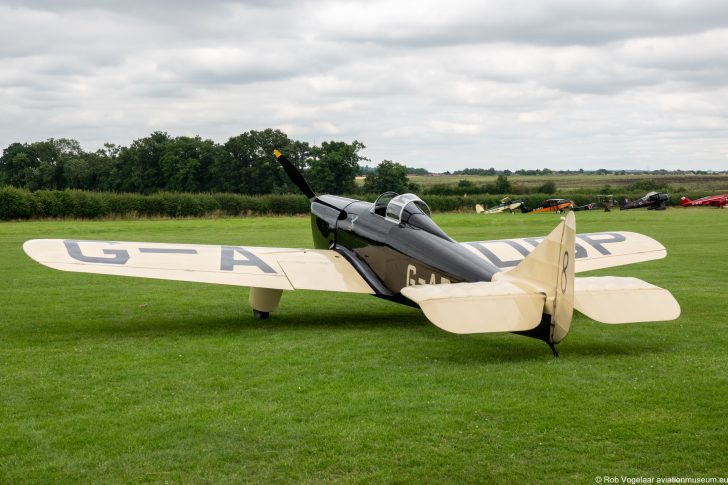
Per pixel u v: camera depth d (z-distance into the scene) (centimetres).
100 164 7788
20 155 8150
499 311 646
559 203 5972
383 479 422
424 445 471
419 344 788
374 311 1059
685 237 2409
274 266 915
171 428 505
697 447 464
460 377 633
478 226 3303
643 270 1480
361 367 677
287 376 645
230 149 7200
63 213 3809
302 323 948
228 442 478
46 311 1032
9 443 478
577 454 455
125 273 822
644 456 451
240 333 868
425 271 865
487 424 508
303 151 7231
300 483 417
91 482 420
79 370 671
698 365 668
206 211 4362
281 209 4672
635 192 8681
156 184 7281
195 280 833
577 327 872
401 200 940
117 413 540
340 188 6544
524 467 437
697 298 1095
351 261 984
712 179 16112
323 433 493
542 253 687
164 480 422
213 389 604
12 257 1791
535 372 646
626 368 659
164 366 688
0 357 727
